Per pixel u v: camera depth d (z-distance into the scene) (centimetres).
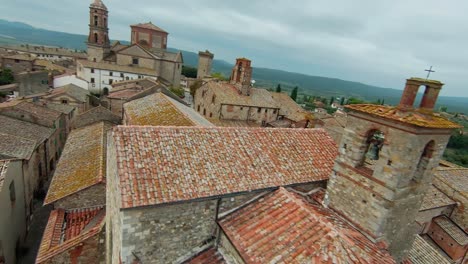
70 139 2870
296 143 1492
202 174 1087
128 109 2909
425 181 1179
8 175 1780
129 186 929
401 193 1085
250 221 1082
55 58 12712
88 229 1472
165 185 982
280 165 1310
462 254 2281
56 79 6588
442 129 1063
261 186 1166
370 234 1135
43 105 3981
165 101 2723
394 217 1129
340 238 950
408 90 1061
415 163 1053
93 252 1373
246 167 1212
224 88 5112
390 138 1064
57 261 1298
